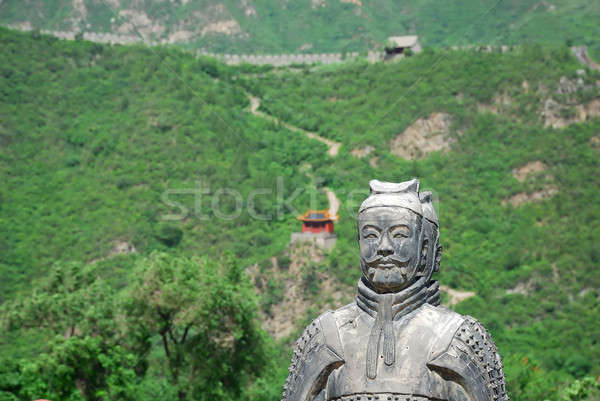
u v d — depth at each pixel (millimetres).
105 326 17922
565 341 28703
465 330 3170
